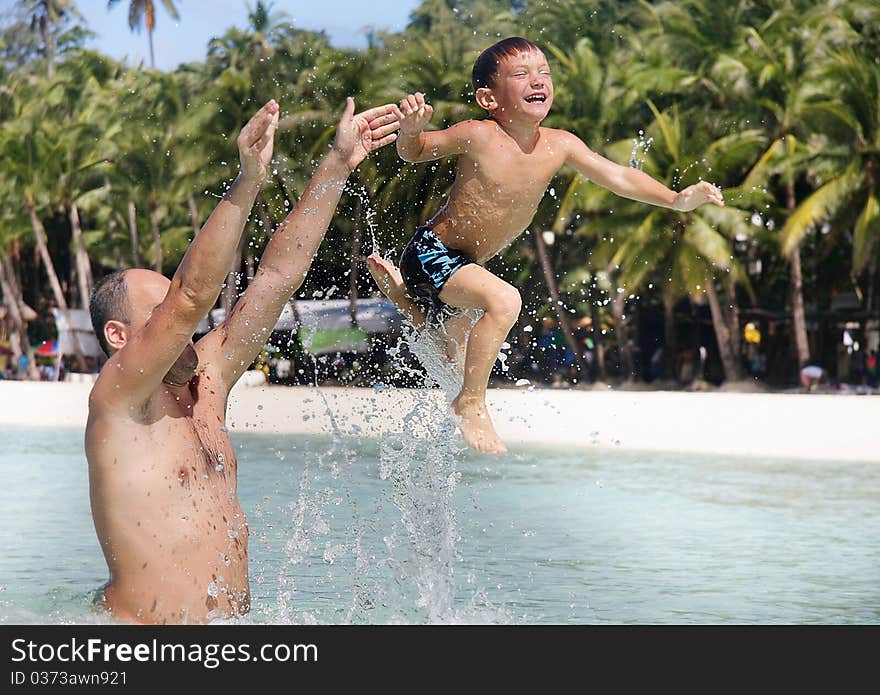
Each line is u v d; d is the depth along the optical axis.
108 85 39.97
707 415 15.49
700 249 27.02
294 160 26.77
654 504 7.54
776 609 4.22
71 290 43.78
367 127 3.60
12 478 8.86
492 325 4.00
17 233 38.19
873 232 27.61
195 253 3.04
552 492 8.17
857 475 9.67
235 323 3.57
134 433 3.31
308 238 3.55
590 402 17.55
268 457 10.30
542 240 28.98
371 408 13.73
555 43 30.61
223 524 3.47
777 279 35.66
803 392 27.39
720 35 29.73
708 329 37.25
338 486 7.93
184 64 34.03
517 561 5.21
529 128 4.16
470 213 4.19
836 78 27.52
